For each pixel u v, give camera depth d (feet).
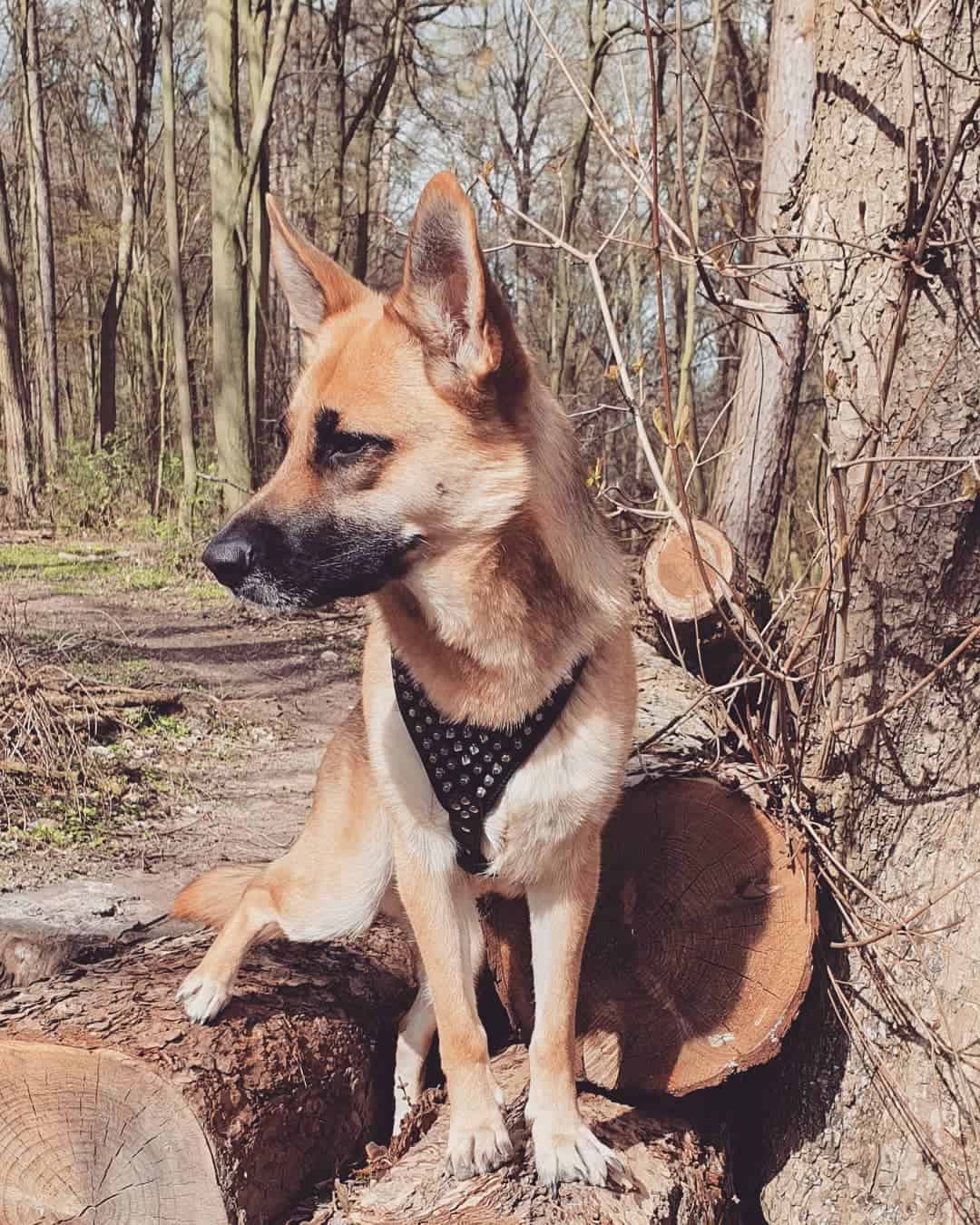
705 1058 4.27
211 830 6.52
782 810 4.43
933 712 4.41
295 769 7.97
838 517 4.25
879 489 4.22
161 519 20.21
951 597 4.35
